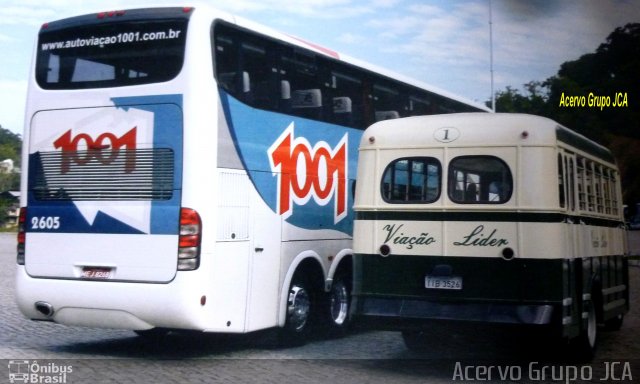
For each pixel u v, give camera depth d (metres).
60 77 10.38
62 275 10.18
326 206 12.27
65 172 10.23
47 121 10.38
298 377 9.24
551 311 8.96
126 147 9.90
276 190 10.99
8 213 101.81
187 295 9.52
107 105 10.04
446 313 9.30
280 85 11.19
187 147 9.61
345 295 12.95
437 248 9.45
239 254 10.22
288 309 11.38
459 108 16.84
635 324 15.30
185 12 9.82
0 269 26.81
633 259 34.12
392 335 13.14
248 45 10.59
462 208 9.38
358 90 13.30
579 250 10.05
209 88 9.77
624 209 13.77
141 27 9.98
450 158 9.54
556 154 9.29
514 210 9.16
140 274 9.73
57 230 10.23
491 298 9.16
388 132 9.92
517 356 11.17
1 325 13.16
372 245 9.78
